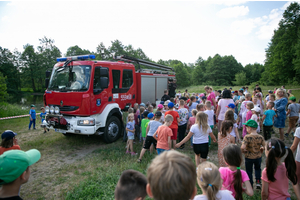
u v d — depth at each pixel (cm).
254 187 398
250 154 359
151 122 511
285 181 250
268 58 5281
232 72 8906
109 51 5262
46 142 720
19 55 6262
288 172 249
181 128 638
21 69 6238
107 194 365
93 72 630
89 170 489
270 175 248
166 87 1160
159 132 449
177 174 111
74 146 680
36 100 4041
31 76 6091
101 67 665
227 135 379
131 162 521
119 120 748
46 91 677
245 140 362
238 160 251
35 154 195
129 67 812
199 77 9275
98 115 658
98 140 741
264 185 257
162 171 113
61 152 625
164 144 439
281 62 4412
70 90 628
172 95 1188
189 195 116
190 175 116
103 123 659
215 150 616
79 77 634
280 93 635
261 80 5409
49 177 459
